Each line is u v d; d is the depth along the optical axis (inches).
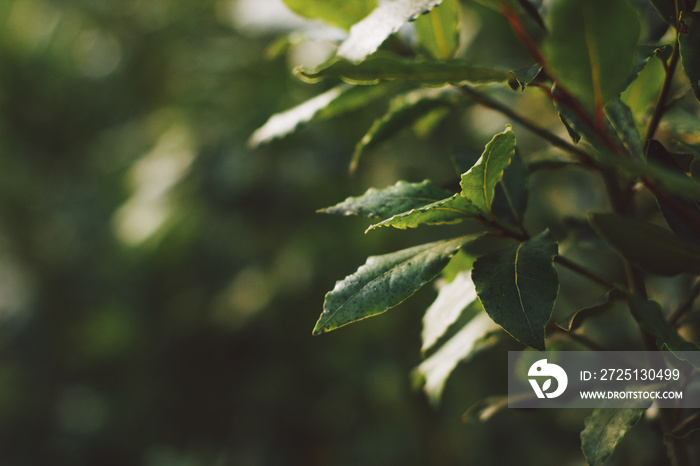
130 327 63.9
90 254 70.0
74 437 68.1
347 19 21.6
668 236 15.6
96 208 69.2
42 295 74.9
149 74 68.3
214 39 55.7
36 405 74.8
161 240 56.4
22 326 76.1
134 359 66.1
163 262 60.8
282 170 51.8
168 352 63.8
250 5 29.8
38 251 74.5
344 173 51.3
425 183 18.8
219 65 51.8
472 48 44.6
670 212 17.0
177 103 59.4
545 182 45.3
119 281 67.4
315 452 58.1
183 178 54.0
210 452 61.8
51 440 71.0
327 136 51.4
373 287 17.4
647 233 15.7
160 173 55.6
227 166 52.6
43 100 71.9
